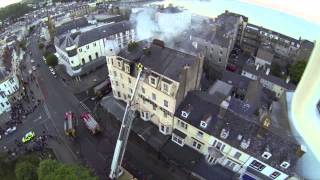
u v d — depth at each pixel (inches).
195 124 1952.5
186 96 2106.3
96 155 2272.4
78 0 6648.6
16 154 2260.1
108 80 3004.4
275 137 1771.7
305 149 1726.1
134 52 2202.3
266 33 4042.8
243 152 1808.6
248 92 2642.7
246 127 1849.2
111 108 2588.6
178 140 2167.8
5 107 2760.8
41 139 2416.3
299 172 1808.6
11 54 3452.3
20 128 2549.2
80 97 2918.3
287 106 2095.2
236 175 1963.6
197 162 2065.7
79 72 3211.1
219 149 1966.0
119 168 1959.9
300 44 3791.8
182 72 1850.4
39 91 3029.0
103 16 4891.7
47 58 3331.7
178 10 4466.0
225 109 1923.0
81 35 3201.3
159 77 1958.7
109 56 2281.0
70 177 1537.9
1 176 1840.6
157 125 2347.4
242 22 4109.3
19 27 5196.9
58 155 2267.5
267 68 3476.9
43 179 1571.1
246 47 4207.7
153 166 2166.6
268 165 1744.6
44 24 4881.9
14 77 2869.1
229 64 3782.0
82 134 2458.2
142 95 2213.3
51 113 2719.0
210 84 2938.0
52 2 6678.2
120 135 1724.9
